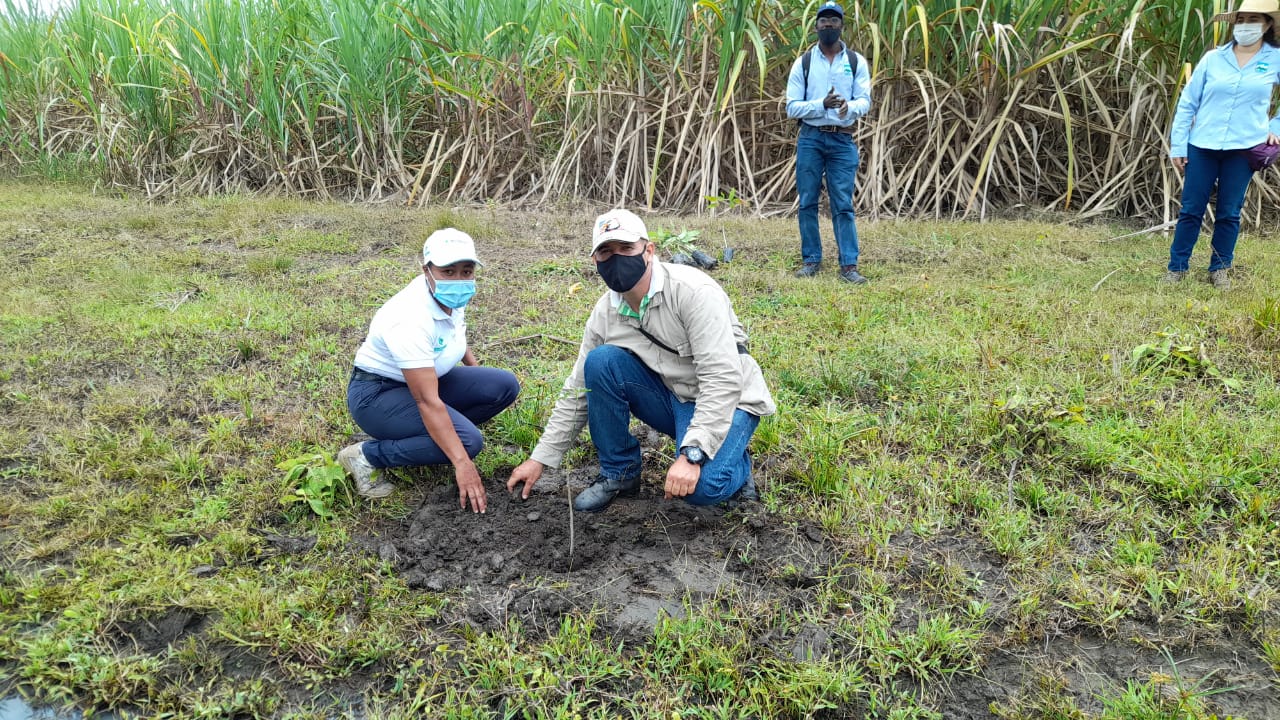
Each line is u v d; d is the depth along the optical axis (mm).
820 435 3637
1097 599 2660
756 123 8906
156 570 2697
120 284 5652
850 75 5773
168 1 10211
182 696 2275
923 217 8070
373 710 2271
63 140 10984
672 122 9023
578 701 2297
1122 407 3861
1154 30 7785
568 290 5762
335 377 4258
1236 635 2535
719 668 2377
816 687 2326
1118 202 7953
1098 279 5859
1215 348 4473
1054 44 8031
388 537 2982
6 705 2240
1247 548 2826
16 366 4285
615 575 2818
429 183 9266
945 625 2514
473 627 2561
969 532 3045
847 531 3020
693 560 2906
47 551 2793
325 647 2428
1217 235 5633
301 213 8336
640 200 9109
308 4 9711
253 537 2900
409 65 9602
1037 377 4172
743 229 7594
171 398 3975
